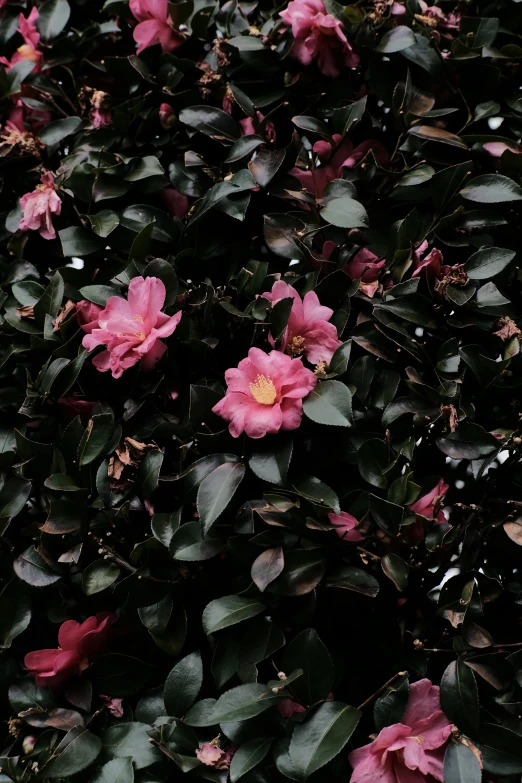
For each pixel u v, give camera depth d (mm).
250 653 981
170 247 1105
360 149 1105
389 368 1054
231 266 1086
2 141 1143
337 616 1010
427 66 1095
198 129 1102
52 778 972
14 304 1119
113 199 1120
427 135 1065
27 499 1050
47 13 1198
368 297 1040
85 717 1021
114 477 1010
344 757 972
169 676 995
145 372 1045
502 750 956
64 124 1153
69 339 1061
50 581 1018
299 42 1111
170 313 1040
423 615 1007
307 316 1022
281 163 1067
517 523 996
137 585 993
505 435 1015
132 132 1137
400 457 1016
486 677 967
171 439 1032
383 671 1006
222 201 1071
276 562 962
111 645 1048
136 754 981
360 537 993
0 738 1065
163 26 1148
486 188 1054
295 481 990
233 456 996
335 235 1070
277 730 977
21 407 1059
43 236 1111
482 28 1108
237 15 1165
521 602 1004
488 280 1072
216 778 970
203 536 954
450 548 1008
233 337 1063
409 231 1047
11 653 1059
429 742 952
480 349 1028
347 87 1122
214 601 974
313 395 979
